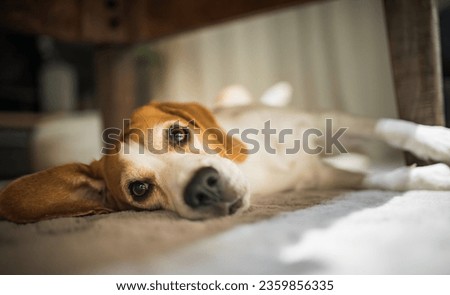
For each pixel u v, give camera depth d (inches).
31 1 77.5
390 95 125.5
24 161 128.0
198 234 36.0
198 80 178.4
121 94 91.7
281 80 153.0
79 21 83.7
